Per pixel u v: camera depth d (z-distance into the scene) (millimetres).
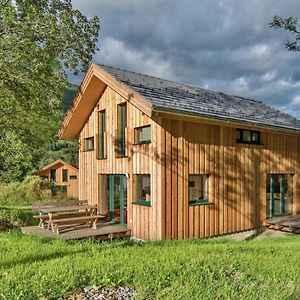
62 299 4359
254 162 13297
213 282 4984
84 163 15195
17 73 10273
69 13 11656
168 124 10445
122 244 8625
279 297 4461
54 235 10070
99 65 12680
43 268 5402
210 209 11453
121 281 4887
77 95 13703
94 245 8031
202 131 11359
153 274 5164
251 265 5836
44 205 13156
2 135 11414
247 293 4582
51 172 30203
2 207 20547
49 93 11508
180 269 5453
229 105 13984
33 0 11250
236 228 12328
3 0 10711
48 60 10586
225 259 6133
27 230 11086
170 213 10320
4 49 9922
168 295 4453
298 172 15625
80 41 11852
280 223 12781
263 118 13578
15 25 10297
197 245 8133
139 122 11336
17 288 4492
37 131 12172
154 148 10500
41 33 10641
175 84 14789
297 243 8883
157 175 10320
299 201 15555
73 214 12969
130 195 11664
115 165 12703
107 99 13312
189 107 10609
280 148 14672
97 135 13961
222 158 11984
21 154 10977
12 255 6684
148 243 8727
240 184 12617
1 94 10453
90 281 4895
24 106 11117
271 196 14195
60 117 13000
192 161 10992
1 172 26031
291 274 5383
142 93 10484
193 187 11219
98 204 13844
